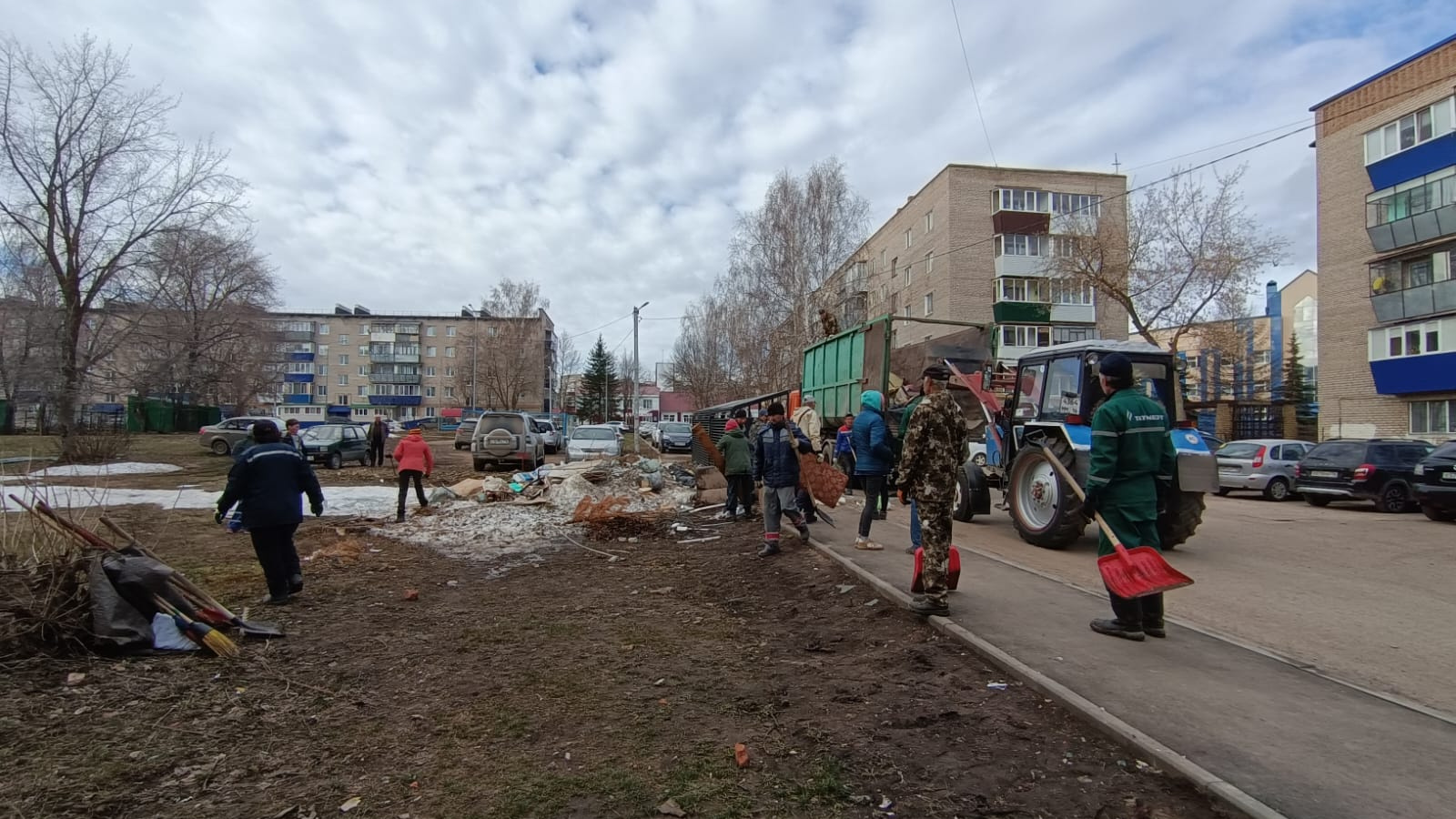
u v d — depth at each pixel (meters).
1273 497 17.61
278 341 45.97
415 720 3.99
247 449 6.54
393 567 8.41
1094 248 27.39
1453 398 23.59
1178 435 8.88
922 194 45.72
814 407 16.94
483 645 5.38
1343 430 26.86
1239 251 25.31
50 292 26.41
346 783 3.28
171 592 5.21
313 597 6.85
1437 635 5.32
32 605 4.74
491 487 14.77
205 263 31.56
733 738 3.69
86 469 19.55
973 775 3.21
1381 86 25.53
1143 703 3.82
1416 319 24.34
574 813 3.00
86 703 4.12
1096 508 5.05
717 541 10.08
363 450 25.72
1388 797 2.91
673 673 4.71
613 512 11.55
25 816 2.95
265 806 3.07
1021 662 4.42
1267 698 3.90
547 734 3.79
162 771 3.38
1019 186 41.66
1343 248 26.88
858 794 3.10
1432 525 12.04
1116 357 5.07
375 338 91.44
